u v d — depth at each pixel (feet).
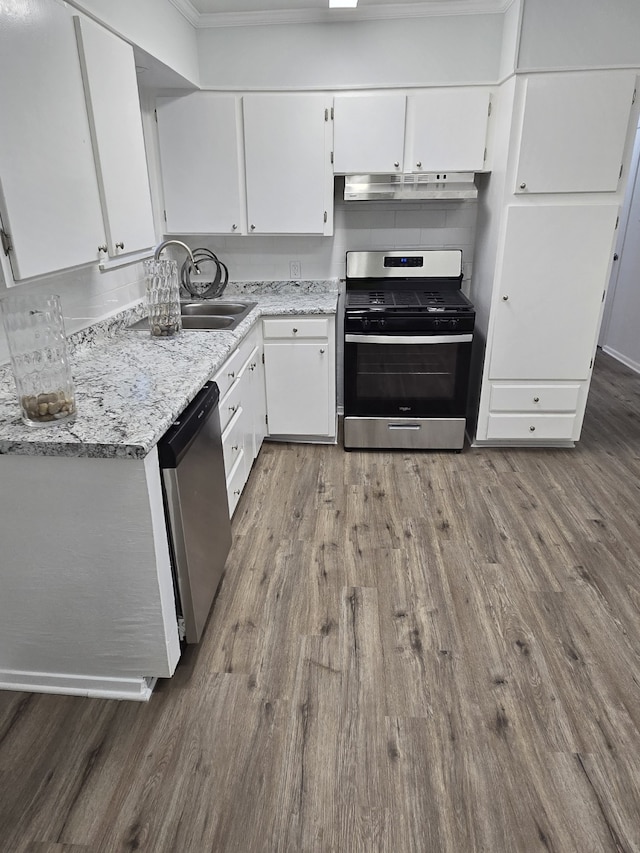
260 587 7.29
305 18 9.68
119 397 5.64
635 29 8.50
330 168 10.34
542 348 10.39
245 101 10.02
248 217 10.70
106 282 8.48
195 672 5.98
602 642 6.34
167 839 4.40
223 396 7.66
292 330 10.42
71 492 4.82
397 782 4.83
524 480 10.04
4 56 4.52
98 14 6.15
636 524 8.68
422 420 10.92
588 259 9.77
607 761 4.99
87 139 5.87
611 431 12.17
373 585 7.31
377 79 10.00
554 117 9.01
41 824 4.51
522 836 4.41
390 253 11.60
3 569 5.21
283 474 10.30
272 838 4.41
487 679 5.86
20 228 4.80
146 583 5.15
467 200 11.43
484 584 7.32
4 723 5.41
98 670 5.64
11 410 5.28
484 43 9.68
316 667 6.03
